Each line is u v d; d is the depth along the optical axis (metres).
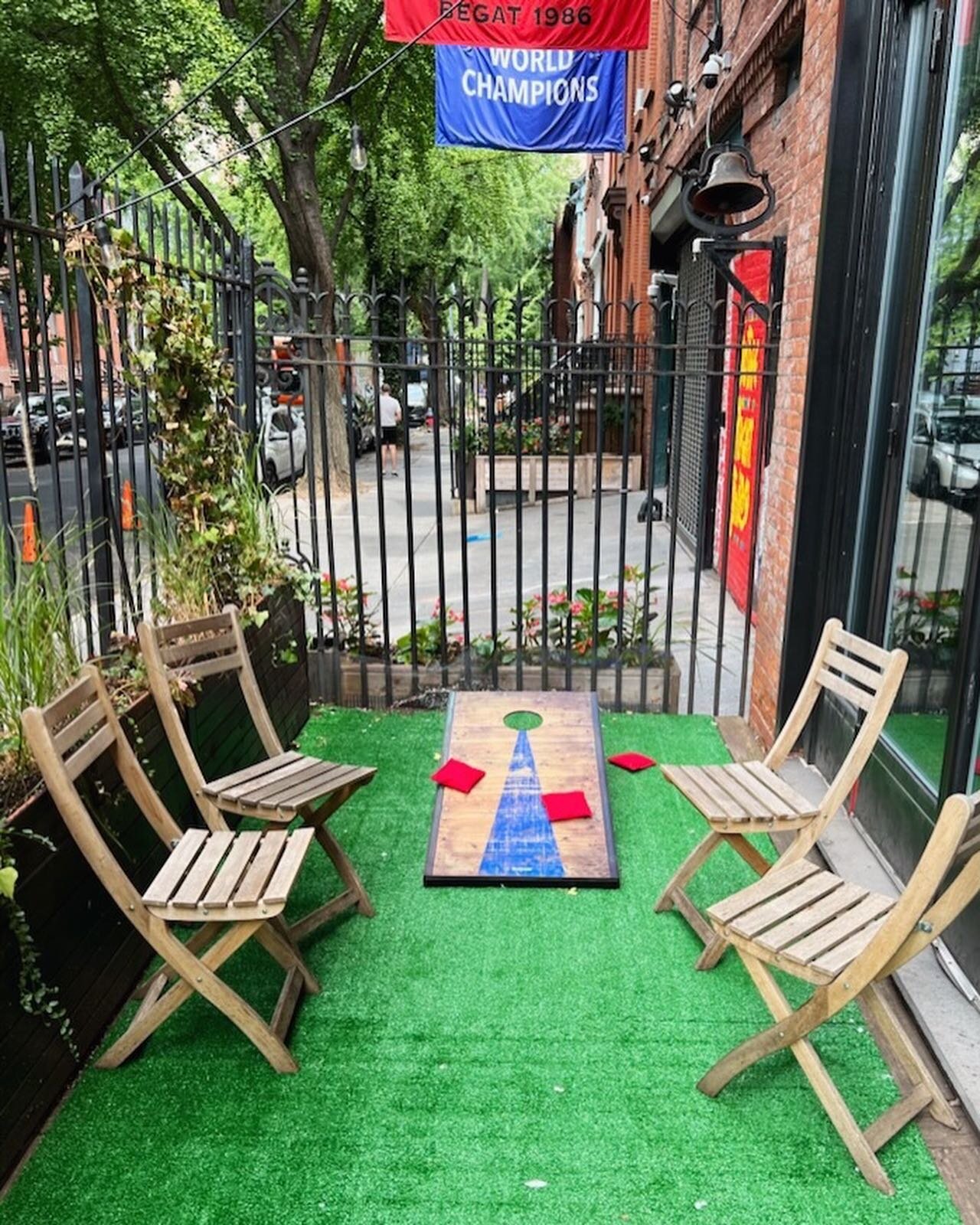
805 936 2.18
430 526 10.53
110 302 3.20
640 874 3.35
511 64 7.10
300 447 13.25
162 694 2.77
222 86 11.38
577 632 5.22
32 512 3.05
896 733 3.41
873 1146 2.13
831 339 3.88
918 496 3.33
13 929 2.08
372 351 4.66
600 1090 2.35
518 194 24.94
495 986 2.75
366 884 3.30
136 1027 2.41
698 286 9.25
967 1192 2.05
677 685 4.97
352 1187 2.06
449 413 5.91
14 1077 2.11
